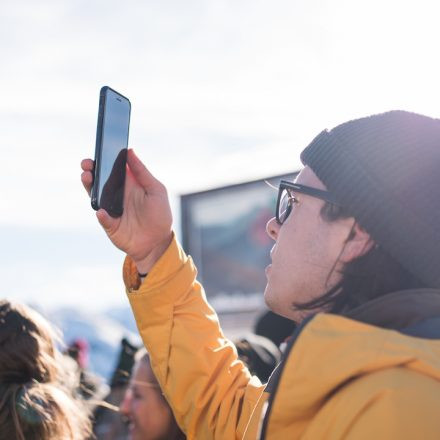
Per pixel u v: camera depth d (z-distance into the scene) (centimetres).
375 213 122
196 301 166
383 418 101
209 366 160
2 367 198
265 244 520
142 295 160
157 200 159
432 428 100
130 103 153
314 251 131
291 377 108
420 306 117
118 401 327
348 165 125
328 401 107
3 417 187
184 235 548
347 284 128
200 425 161
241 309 527
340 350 107
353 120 131
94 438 232
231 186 528
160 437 254
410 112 131
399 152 124
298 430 109
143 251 160
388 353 105
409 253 121
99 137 144
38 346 204
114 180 148
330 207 130
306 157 135
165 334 162
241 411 156
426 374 105
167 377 162
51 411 192
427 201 122
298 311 135
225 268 538
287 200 141
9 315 205
